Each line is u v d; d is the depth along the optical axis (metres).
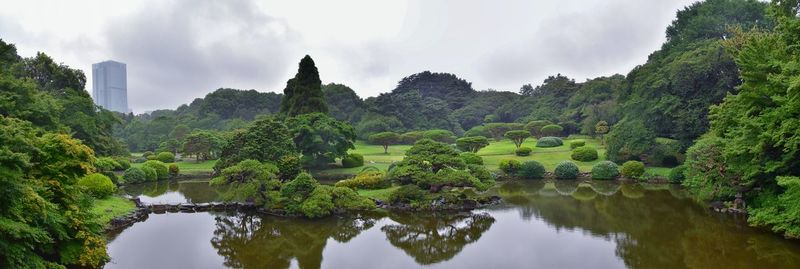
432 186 19.03
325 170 32.31
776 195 13.78
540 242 12.93
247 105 77.75
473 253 11.93
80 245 9.60
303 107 40.59
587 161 34.62
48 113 19.28
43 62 27.39
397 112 65.31
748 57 14.14
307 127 31.28
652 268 10.30
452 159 19.12
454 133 69.38
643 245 12.29
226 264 10.98
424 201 18.14
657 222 15.21
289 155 22.64
